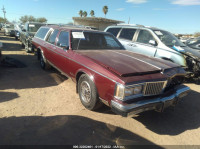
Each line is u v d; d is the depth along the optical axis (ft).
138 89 8.73
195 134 9.87
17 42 45.24
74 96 13.30
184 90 10.87
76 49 13.08
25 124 9.09
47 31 18.79
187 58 18.13
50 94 13.29
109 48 14.74
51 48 16.12
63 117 10.14
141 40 21.75
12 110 10.38
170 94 9.96
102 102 10.14
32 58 25.50
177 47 18.84
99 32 15.55
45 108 11.08
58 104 11.80
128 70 9.12
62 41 14.60
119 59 11.02
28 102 11.63
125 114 8.16
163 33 21.39
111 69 9.17
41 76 17.34
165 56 18.78
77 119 10.03
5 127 8.66
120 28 25.26
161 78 9.51
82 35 14.03
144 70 9.50
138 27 22.75
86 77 10.71
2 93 12.54
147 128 10.00
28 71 18.70
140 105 8.45
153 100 8.98
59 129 8.87
